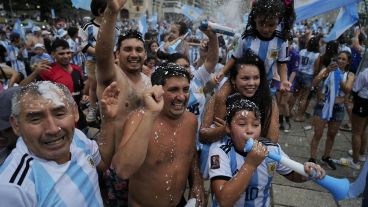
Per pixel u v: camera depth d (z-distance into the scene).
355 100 4.52
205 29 3.01
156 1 34.75
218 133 2.15
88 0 5.38
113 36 2.14
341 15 5.73
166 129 2.07
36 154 1.45
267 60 2.84
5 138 1.76
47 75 4.05
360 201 3.69
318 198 3.77
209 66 3.34
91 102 4.42
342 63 4.45
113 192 2.54
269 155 1.84
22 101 1.41
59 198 1.40
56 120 1.43
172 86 2.02
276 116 2.53
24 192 1.30
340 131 6.57
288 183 4.11
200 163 2.31
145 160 2.01
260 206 2.11
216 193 1.93
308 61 6.95
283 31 2.80
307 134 6.31
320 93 4.57
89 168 1.62
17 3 41.06
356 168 4.67
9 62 7.90
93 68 4.26
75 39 8.78
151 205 2.08
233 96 2.32
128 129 1.76
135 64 2.72
